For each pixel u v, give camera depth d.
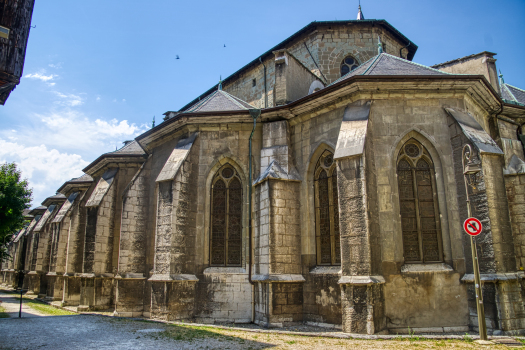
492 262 11.05
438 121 13.10
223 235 15.12
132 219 16.80
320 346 9.27
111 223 19.28
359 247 11.32
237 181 15.66
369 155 12.23
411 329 11.47
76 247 21.56
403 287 11.77
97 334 10.82
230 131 15.84
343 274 11.50
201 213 15.13
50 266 25.20
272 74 21.83
